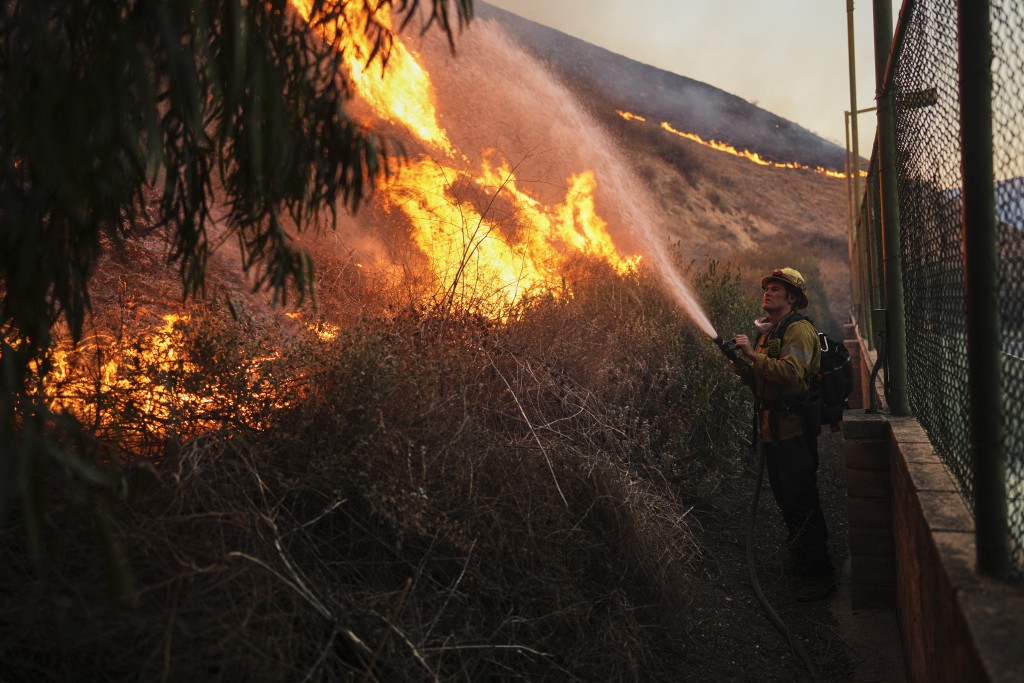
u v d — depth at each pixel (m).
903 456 3.16
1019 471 1.90
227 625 2.01
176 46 1.68
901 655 3.51
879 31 4.25
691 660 3.46
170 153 2.14
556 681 2.84
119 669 2.09
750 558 4.32
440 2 2.12
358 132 2.17
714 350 6.00
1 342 1.86
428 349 3.60
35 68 1.80
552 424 4.05
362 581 2.68
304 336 3.23
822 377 4.52
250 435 2.85
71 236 2.17
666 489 4.49
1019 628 1.60
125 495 2.13
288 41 2.08
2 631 2.03
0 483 1.77
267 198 2.10
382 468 2.86
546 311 4.89
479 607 2.83
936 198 2.86
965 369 2.38
